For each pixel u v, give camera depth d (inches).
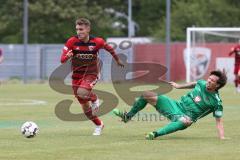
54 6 6446.9
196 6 6673.2
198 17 6594.5
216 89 1475.1
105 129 1742.1
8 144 1409.9
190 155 1238.3
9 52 5546.3
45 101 2940.5
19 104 2758.4
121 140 1481.3
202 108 1481.3
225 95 3427.7
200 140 1476.4
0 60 3686.0
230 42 5324.8
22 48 5546.3
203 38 5064.0
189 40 4692.4
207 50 4982.8
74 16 6466.5
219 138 1508.4
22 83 4948.3
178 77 5236.2
